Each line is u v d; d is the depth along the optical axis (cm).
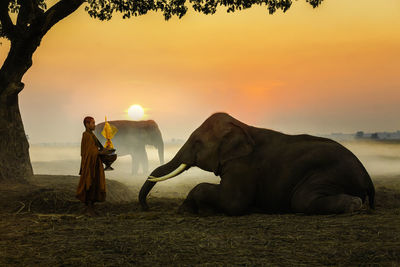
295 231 693
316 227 710
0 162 1325
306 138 948
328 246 603
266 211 916
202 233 699
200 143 966
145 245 633
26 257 592
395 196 1257
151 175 1013
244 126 978
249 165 919
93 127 964
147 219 859
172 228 749
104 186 948
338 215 804
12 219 898
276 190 895
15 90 1367
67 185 1241
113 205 1094
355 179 881
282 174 898
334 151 903
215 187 917
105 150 945
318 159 893
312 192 859
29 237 706
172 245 630
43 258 586
